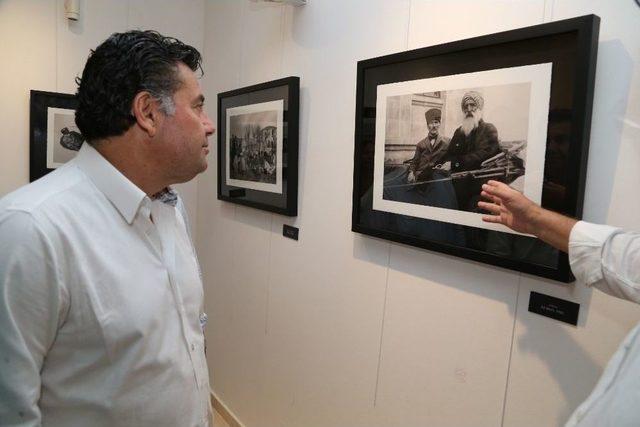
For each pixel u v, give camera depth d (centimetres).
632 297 84
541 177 112
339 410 187
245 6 241
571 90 106
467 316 137
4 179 247
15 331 85
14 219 86
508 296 126
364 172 162
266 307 231
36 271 86
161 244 109
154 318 100
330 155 185
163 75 98
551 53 109
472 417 137
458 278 139
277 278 221
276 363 225
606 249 87
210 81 282
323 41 186
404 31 151
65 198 94
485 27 128
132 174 103
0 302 84
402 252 156
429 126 138
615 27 103
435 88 135
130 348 97
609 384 84
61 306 89
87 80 97
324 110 187
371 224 161
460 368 140
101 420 97
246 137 231
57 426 96
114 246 98
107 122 97
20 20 243
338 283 184
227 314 267
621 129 103
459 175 131
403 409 159
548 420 119
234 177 245
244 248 247
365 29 166
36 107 247
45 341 90
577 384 113
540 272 114
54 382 94
